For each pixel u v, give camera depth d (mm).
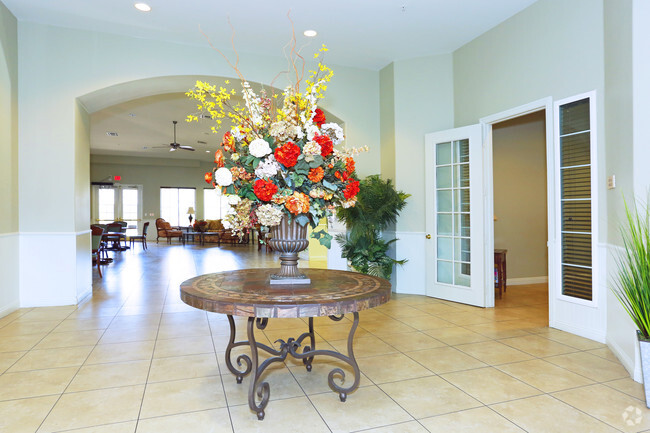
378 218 5055
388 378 2578
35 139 4469
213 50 5113
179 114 8438
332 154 2342
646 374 2150
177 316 4164
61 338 3393
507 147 5938
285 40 4875
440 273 5082
